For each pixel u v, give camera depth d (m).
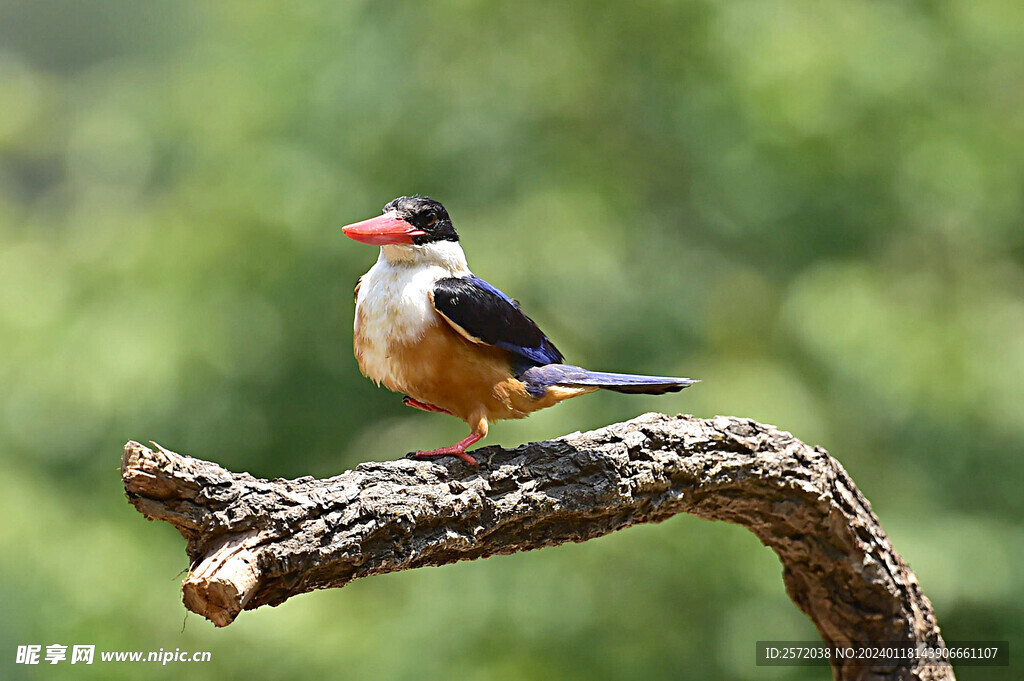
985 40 14.09
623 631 11.52
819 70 13.06
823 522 5.65
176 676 11.62
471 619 11.34
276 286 13.85
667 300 13.45
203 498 4.11
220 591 3.96
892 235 14.29
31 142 20.78
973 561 12.38
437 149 13.76
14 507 12.05
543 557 11.45
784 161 13.62
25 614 11.25
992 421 12.50
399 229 5.81
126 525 13.12
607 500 5.12
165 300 13.69
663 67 14.12
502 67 13.95
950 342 12.55
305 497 4.34
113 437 13.49
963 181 13.51
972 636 12.91
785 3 13.70
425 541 4.69
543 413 11.71
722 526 11.62
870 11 13.98
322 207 13.86
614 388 5.91
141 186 15.84
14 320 13.88
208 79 15.75
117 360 13.23
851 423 13.16
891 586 5.77
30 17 27.98
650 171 14.39
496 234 12.70
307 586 4.39
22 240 15.58
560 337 12.35
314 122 14.48
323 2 15.23
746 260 14.59
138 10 27.98
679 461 5.34
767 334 13.93
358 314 5.90
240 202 13.90
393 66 14.15
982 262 14.37
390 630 11.79
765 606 11.82
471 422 5.79
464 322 5.61
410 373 5.75
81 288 14.23
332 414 14.22
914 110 13.64
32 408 13.41
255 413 13.98
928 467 12.93
